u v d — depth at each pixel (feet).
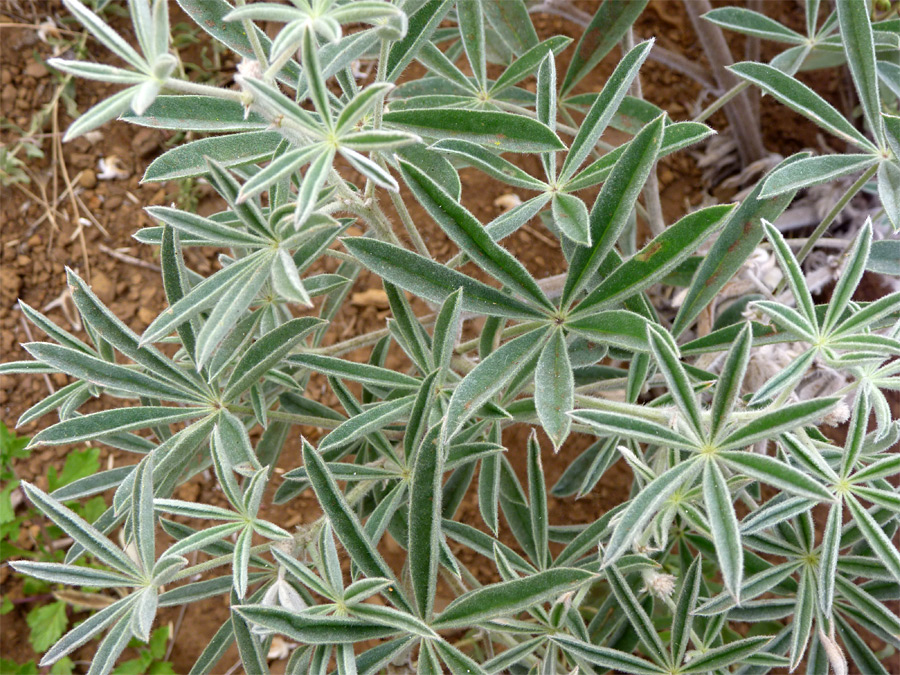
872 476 0.70
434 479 0.71
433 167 0.82
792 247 1.26
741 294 1.15
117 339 0.79
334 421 0.92
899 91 0.90
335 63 0.66
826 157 0.81
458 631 1.28
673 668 0.79
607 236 0.74
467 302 0.76
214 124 0.80
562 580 0.73
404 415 0.82
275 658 1.35
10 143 1.56
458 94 1.09
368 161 0.61
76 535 0.71
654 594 0.91
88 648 1.38
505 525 1.41
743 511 1.17
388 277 0.74
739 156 1.54
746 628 1.32
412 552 0.74
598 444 1.07
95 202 1.57
